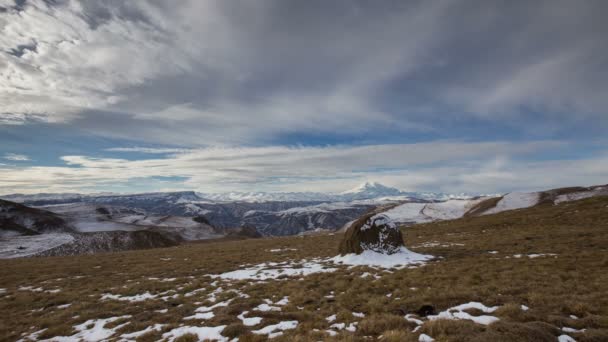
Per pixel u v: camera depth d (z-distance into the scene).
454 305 12.17
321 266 25.11
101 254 49.09
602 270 15.81
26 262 39.94
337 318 11.62
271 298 16.16
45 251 90.31
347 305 13.48
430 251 28.28
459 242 32.94
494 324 8.99
